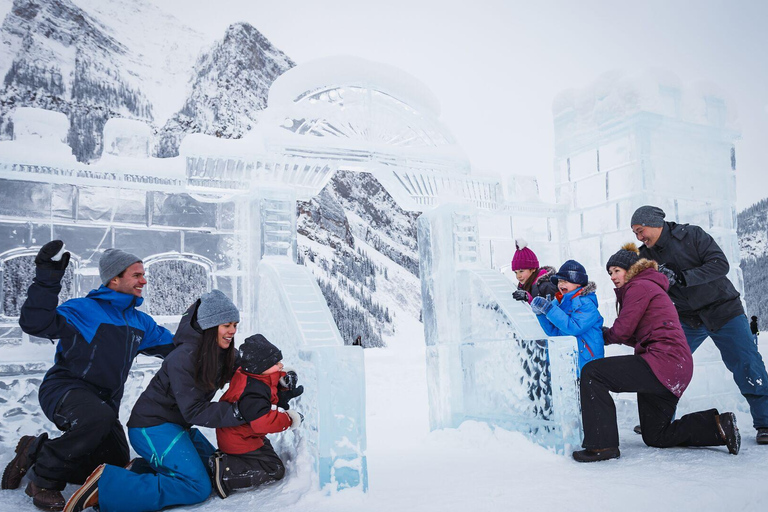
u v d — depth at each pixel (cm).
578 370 357
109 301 298
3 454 324
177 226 410
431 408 465
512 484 270
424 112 474
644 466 295
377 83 456
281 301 343
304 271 370
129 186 385
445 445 398
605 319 510
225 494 266
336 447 268
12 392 337
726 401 466
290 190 414
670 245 388
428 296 482
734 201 532
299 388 292
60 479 256
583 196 545
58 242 265
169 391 267
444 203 468
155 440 261
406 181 457
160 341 323
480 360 423
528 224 578
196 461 263
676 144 504
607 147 520
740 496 244
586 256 538
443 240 467
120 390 300
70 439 256
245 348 272
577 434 348
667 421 339
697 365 458
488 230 580
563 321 362
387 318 7781
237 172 411
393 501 250
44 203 372
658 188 486
